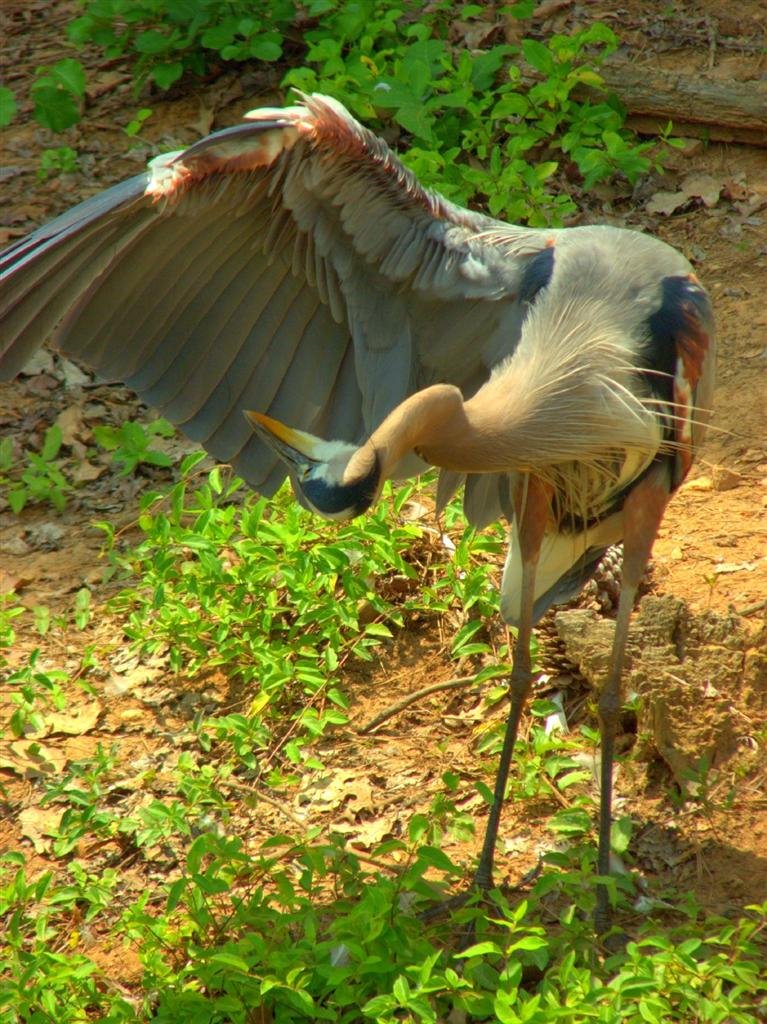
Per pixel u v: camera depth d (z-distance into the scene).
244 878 8.62
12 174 16.19
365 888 8.12
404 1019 7.55
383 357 8.77
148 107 17.08
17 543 12.12
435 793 9.35
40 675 10.02
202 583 10.79
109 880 8.56
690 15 17.05
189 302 8.46
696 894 8.32
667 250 8.42
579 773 9.07
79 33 17.39
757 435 12.05
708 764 8.95
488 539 10.97
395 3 16.89
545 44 16.81
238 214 8.11
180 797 9.55
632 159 14.93
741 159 15.44
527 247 8.45
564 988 7.20
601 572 10.48
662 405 8.25
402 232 8.30
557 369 8.05
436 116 16.09
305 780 9.60
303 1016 7.54
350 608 10.50
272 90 16.95
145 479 12.80
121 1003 7.55
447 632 10.63
